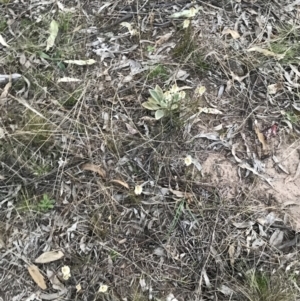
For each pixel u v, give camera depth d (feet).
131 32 2.64
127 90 2.48
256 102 2.47
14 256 2.13
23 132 2.33
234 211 2.22
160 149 2.32
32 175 2.27
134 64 2.56
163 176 2.27
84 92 2.44
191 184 2.26
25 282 2.09
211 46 2.60
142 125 2.38
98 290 2.07
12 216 2.20
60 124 2.37
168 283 2.09
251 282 2.07
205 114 2.43
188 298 2.07
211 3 2.76
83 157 2.31
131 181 2.26
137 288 2.08
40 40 2.64
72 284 2.08
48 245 2.15
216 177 2.29
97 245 2.15
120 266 2.12
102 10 2.73
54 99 2.44
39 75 2.51
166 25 2.69
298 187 2.29
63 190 2.25
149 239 2.16
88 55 2.59
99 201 2.23
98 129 2.37
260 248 2.16
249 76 2.54
